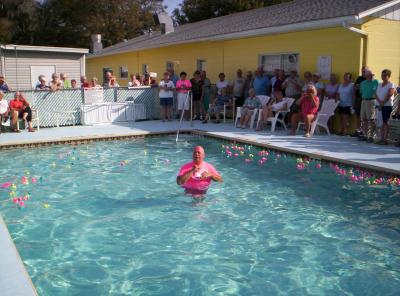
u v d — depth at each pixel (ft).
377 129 34.27
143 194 21.90
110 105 47.19
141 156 31.60
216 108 47.21
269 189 22.72
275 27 42.37
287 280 13.12
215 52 55.88
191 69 61.77
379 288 12.57
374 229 17.15
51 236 16.53
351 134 37.06
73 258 14.65
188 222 17.99
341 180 24.21
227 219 18.34
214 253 15.06
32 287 11.30
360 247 15.46
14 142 34.42
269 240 16.16
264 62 48.16
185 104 43.96
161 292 12.43
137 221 18.10
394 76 39.37
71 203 20.56
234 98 46.73
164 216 18.69
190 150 33.81
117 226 17.54
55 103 44.39
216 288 12.67
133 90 48.91
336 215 18.79
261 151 31.91
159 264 14.21
